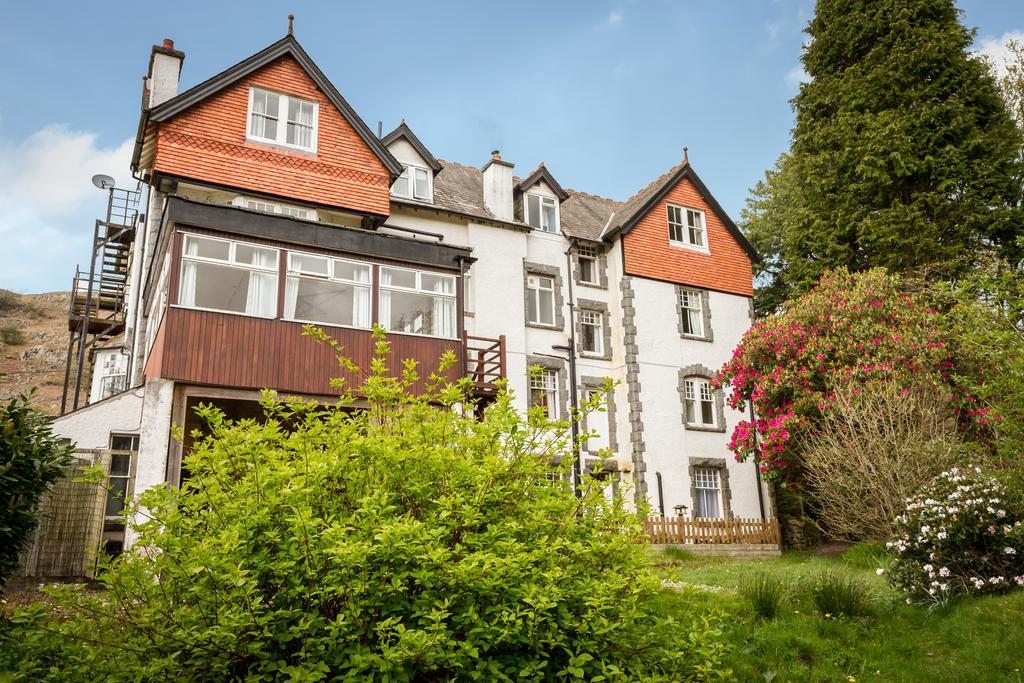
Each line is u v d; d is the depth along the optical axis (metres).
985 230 24.09
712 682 6.61
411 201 22.02
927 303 19.38
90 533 12.62
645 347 24.83
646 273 25.78
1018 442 10.84
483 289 23.03
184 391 14.24
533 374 7.76
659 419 24.23
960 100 25.61
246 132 18.56
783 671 8.86
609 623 5.98
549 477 7.05
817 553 18.78
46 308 58.72
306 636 5.54
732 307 27.33
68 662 5.70
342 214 19.67
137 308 22.45
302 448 6.26
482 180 26.28
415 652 5.08
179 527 5.92
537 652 5.88
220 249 15.05
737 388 21.67
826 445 16.98
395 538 5.28
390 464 6.23
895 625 9.83
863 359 17.56
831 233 26.66
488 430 6.75
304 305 15.73
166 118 17.58
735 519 20.58
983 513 10.48
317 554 5.48
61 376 44.69
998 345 11.58
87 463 12.99
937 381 16.25
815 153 28.70
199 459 6.39
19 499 8.56
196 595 5.49
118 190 27.14
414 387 16.36
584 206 29.16
